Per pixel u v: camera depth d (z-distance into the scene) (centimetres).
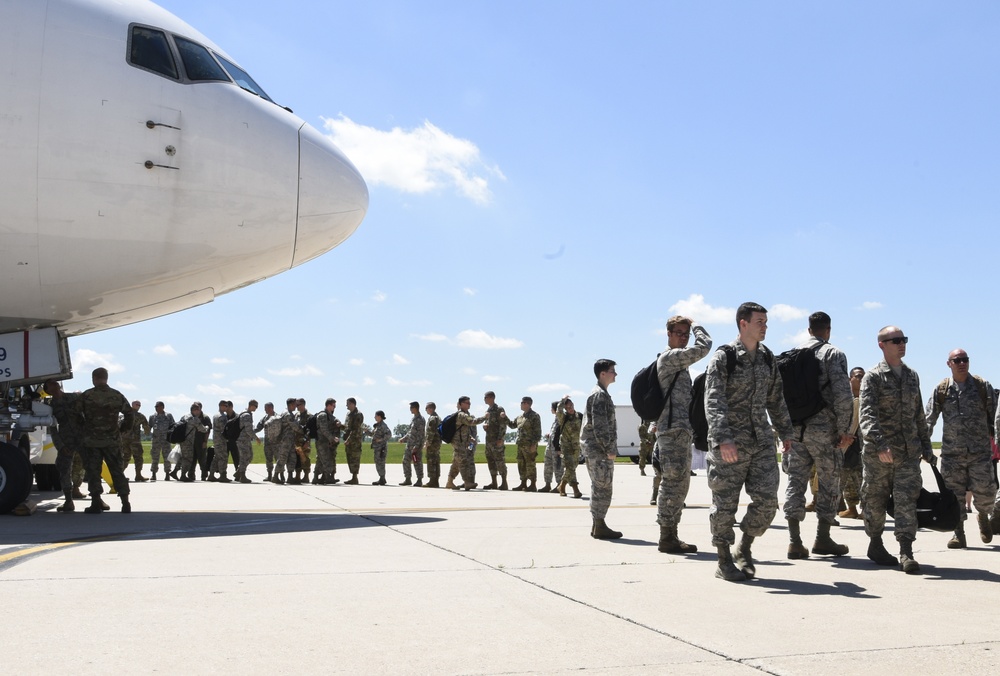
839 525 909
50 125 838
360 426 1898
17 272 888
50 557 618
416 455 1842
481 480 2133
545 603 456
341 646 361
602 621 412
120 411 1006
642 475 2256
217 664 332
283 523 887
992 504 717
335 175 992
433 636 380
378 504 1208
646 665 334
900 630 395
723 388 532
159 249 911
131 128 866
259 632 386
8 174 832
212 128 906
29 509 963
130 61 878
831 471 648
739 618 421
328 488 1675
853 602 463
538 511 1068
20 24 841
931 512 602
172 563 589
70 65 848
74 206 857
